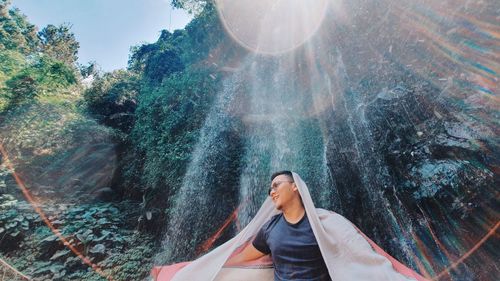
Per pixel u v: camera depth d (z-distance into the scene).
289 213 1.47
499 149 4.93
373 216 5.62
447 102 5.86
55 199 7.27
